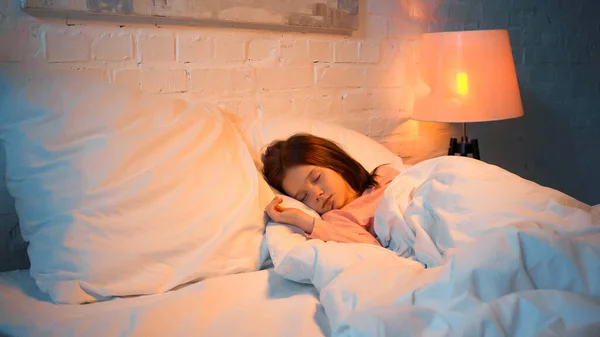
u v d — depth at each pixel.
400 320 0.83
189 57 1.66
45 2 1.37
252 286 1.13
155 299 1.09
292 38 1.88
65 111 1.21
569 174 3.04
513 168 2.77
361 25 2.07
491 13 2.52
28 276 1.25
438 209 1.17
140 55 1.56
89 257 1.11
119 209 1.16
